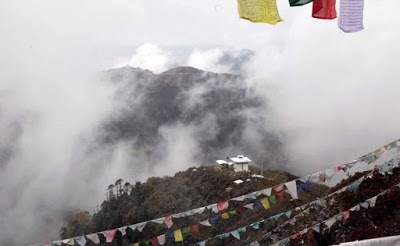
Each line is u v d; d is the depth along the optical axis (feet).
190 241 125.29
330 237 59.21
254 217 116.06
